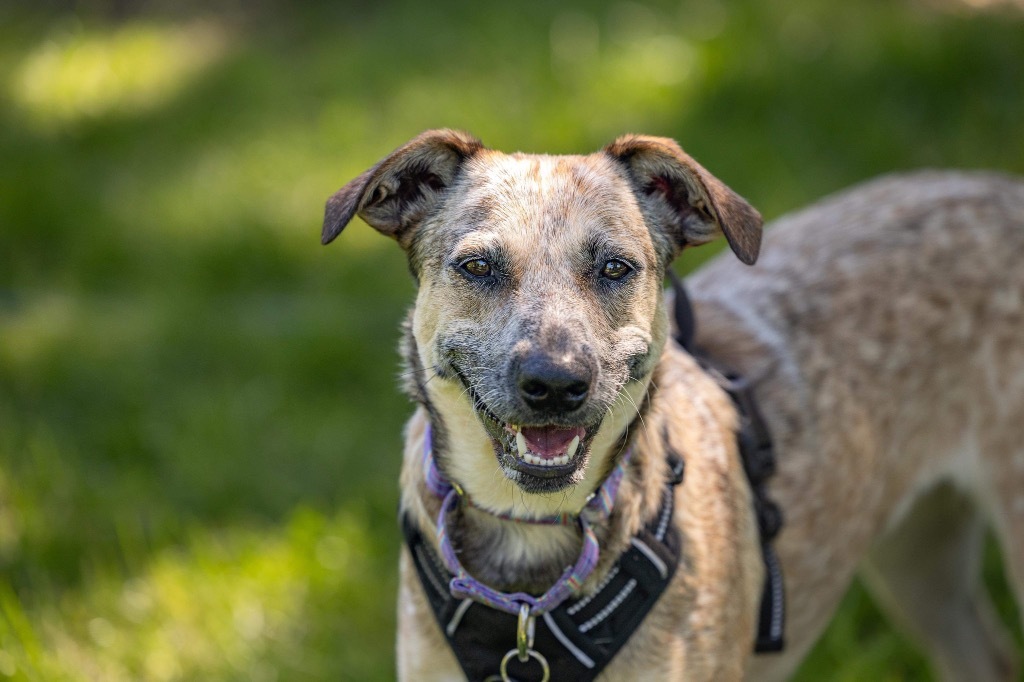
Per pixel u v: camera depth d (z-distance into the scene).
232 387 8.13
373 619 6.35
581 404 4.00
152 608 6.27
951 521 5.88
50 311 8.95
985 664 6.04
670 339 4.97
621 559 4.24
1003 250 5.46
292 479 7.38
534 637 4.25
